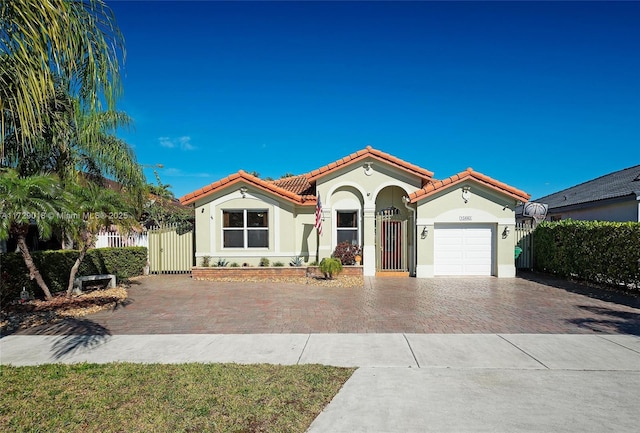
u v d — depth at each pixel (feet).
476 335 25.85
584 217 71.92
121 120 40.68
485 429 14.05
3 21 15.24
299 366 20.17
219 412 15.25
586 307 34.71
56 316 31.19
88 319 30.78
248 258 58.29
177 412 15.24
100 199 36.70
